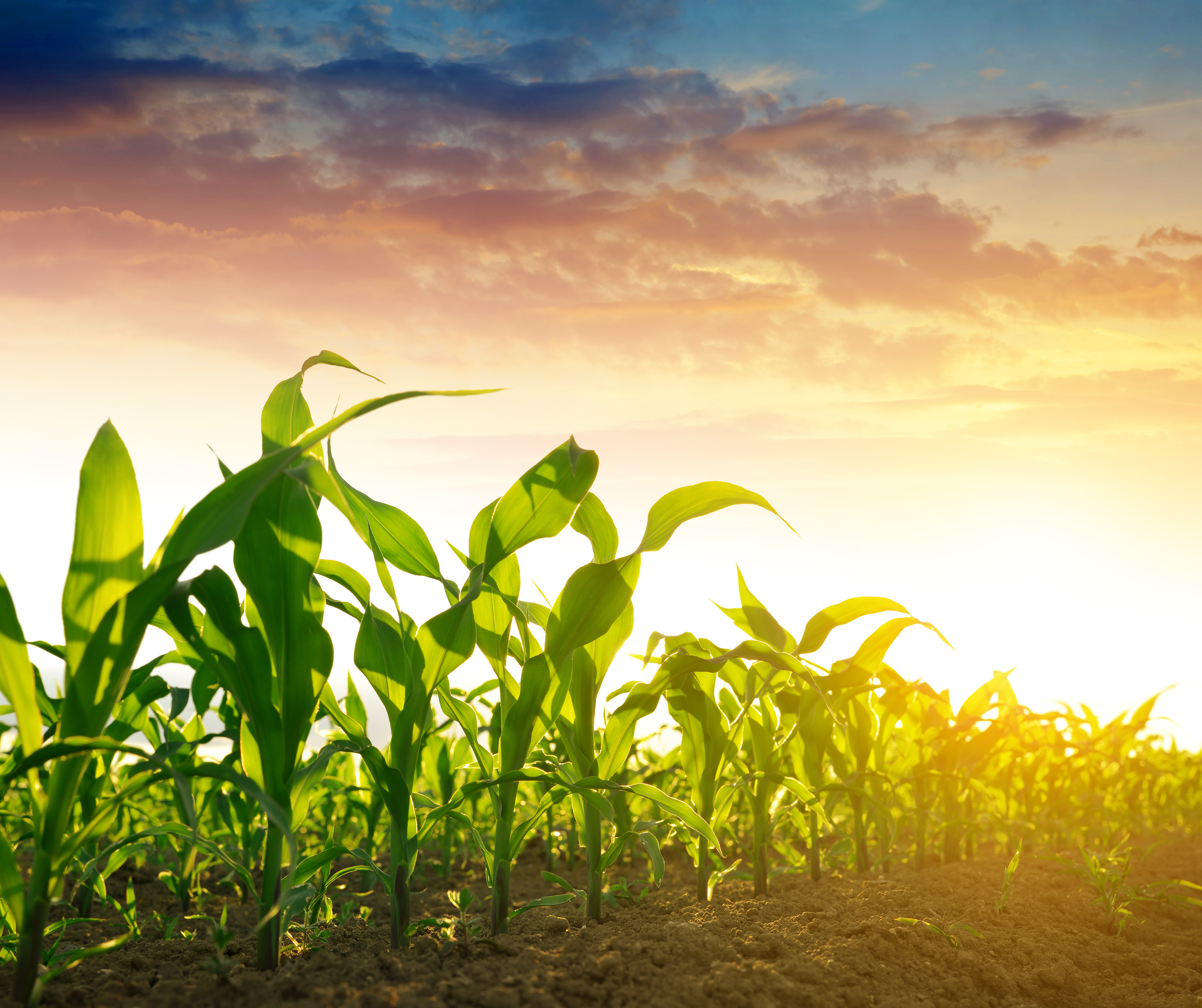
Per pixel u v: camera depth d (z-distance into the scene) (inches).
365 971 54.6
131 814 94.0
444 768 107.4
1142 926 83.7
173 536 47.4
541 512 62.9
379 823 103.2
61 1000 50.1
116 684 47.4
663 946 61.9
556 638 64.2
